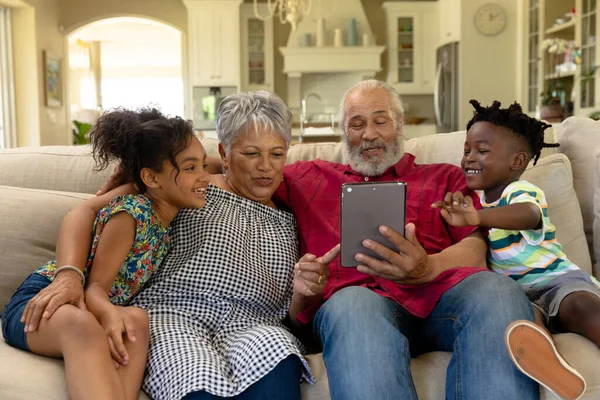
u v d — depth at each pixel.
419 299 1.56
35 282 1.51
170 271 1.60
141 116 1.60
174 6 8.58
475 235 1.71
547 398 1.33
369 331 1.33
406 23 8.69
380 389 1.27
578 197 2.07
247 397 1.31
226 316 1.56
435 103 8.02
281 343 1.34
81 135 8.83
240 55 8.58
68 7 8.34
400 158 1.91
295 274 1.54
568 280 1.56
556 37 6.46
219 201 1.72
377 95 1.88
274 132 1.72
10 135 7.18
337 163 2.00
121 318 1.36
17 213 1.78
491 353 1.31
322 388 1.39
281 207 1.90
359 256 1.45
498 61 7.54
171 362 1.34
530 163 2.02
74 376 1.23
